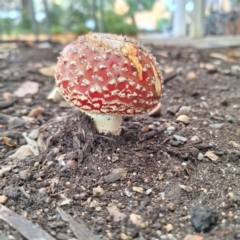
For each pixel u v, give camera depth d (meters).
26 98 0.23
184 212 0.13
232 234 0.11
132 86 0.13
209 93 0.25
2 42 0.42
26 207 0.13
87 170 0.14
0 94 0.24
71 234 0.12
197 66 0.31
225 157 0.16
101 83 0.13
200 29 0.52
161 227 0.12
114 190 0.14
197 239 0.11
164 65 0.32
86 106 0.14
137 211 0.13
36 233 0.11
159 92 0.15
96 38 0.14
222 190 0.14
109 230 0.12
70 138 0.16
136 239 0.11
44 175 0.14
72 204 0.13
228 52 0.38
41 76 0.28
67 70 0.14
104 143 0.16
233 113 0.21
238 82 0.27
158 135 0.17
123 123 0.18
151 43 0.45
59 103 0.23
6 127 0.19
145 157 0.15
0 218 0.12
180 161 0.15
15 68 0.29
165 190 0.14
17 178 0.14
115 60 0.13
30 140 0.17
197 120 0.20
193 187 0.14
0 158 0.16
